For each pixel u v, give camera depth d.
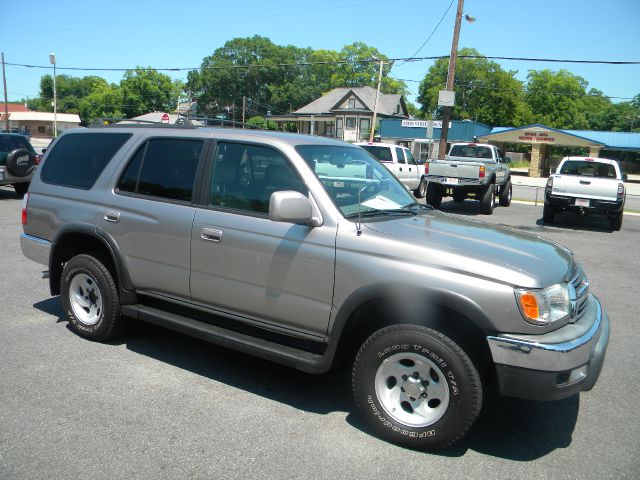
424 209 4.45
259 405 3.82
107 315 4.65
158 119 79.88
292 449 3.27
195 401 3.83
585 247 10.90
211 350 4.79
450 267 3.18
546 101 75.12
